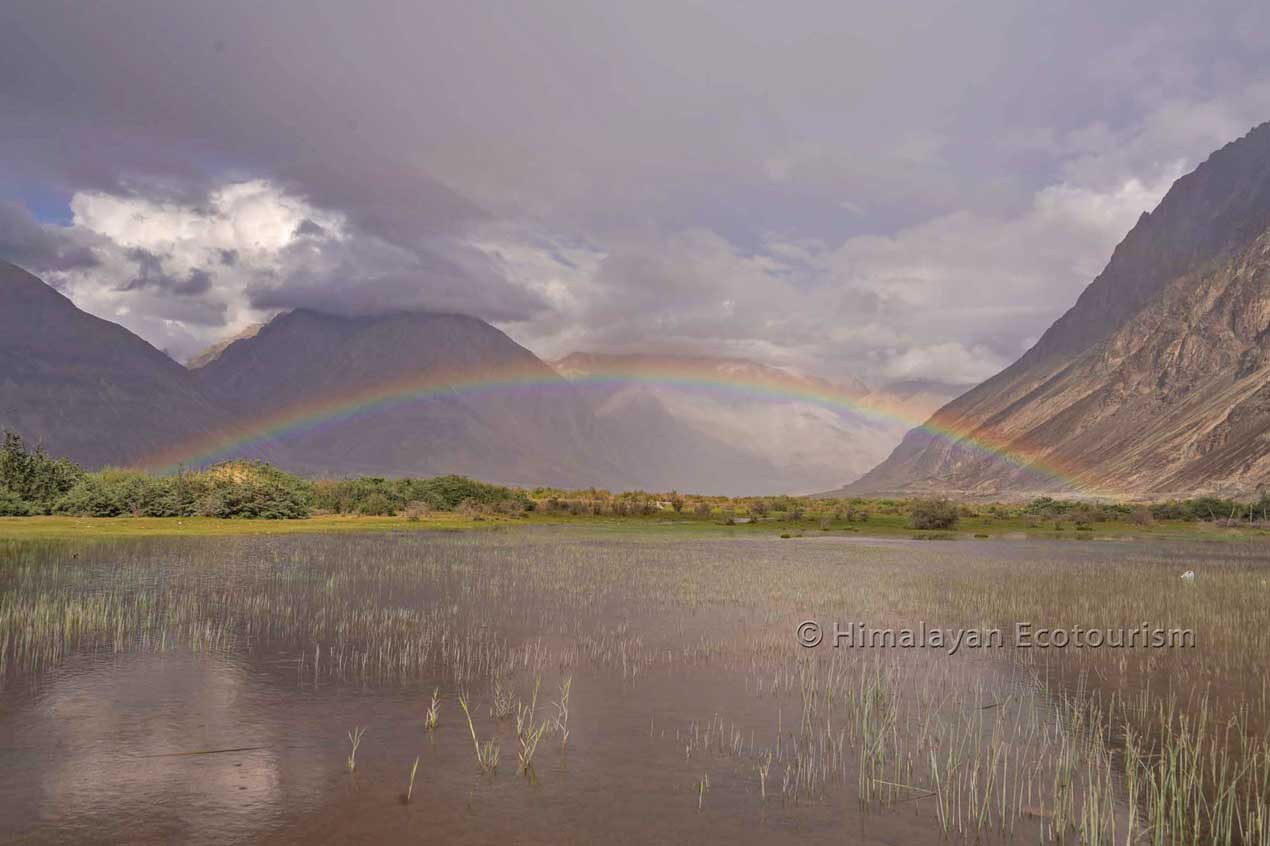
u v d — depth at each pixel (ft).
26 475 245.86
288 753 45.14
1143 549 216.54
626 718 52.80
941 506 302.45
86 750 45.14
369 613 88.33
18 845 33.86
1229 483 558.15
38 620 78.95
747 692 59.62
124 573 117.91
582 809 38.45
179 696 55.57
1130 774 44.14
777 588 113.60
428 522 269.23
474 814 37.63
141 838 34.68
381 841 34.78
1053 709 56.85
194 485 255.91
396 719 51.42
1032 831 37.22
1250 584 125.08
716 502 408.87
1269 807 40.06
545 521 291.38
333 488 304.71
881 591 111.34
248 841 34.55
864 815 38.63
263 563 134.51
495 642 75.10
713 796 40.37
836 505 391.04
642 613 92.38
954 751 47.83
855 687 61.57
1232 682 65.16
